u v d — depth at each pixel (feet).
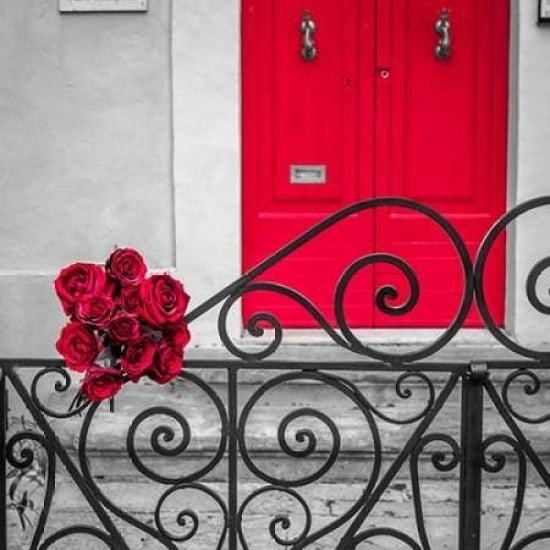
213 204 15.26
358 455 13.19
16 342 15.23
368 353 8.64
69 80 15.15
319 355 15.03
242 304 15.94
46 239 15.33
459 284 15.90
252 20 15.66
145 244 15.42
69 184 15.29
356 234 15.94
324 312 15.98
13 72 15.12
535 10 14.92
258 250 15.93
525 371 8.69
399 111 15.80
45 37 15.07
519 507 8.96
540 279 15.30
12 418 14.05
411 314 15.98
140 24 15.08
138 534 12.03
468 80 15.72
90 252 15.38
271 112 15.80
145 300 7.90
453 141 15.81
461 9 15.65
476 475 8.79
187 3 14.98
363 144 15.84
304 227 15.92
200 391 14.80
